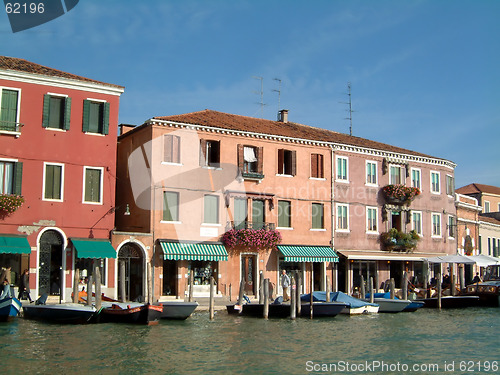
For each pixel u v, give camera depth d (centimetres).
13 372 1482
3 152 2491
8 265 2483
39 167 2555
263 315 2462
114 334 1977
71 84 2634
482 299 3325
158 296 2792
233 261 3039
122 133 3238
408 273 3747
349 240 3475
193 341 1912
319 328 2247
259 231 3058
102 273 2667
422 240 3819
